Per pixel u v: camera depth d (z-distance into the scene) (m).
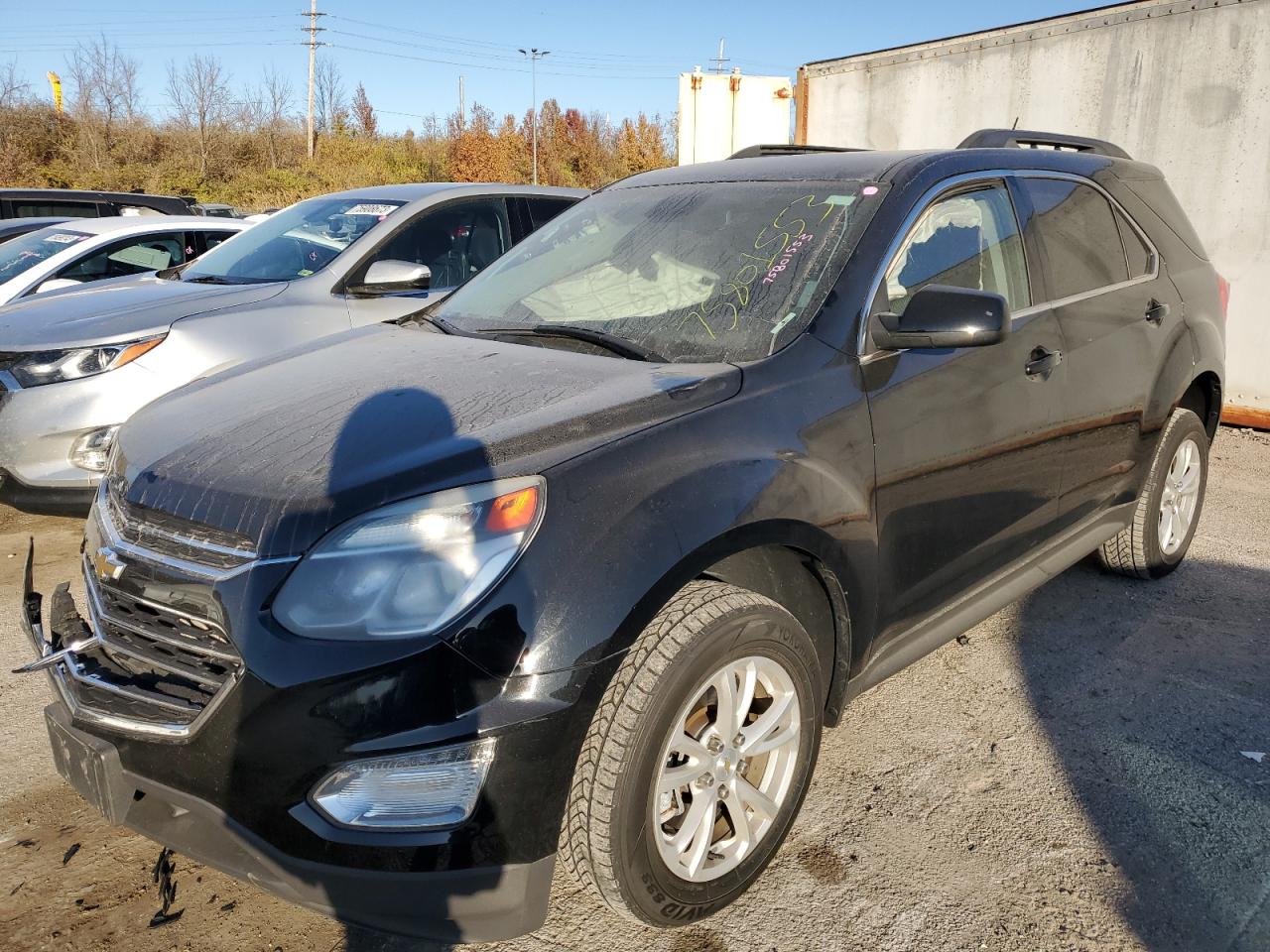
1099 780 2.78
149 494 2.11
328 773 1.78
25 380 4.21
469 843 1.83
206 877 2.42
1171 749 2.94
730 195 3.15
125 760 1.96
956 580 2.90
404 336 3.05
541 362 2.57
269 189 41.62
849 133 7.88
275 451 2.12
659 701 1.95
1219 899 2.31
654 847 2.03
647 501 2.02
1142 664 3.47
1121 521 3.76
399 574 1.84
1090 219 3.55
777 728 2.32
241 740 1.81
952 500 2.77
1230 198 6.18
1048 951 2.15
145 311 4.57
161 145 42.81
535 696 1.84
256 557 1.89
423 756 1.79
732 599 2.11
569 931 2.25
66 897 2.32
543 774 1.86
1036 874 2.40
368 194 5.71
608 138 69.75
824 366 2.47
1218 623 3.79
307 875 1.81
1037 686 3.33
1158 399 3.67
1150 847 2.49
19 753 2.95
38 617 2.38
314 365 2.75
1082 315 3.28
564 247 3.36
